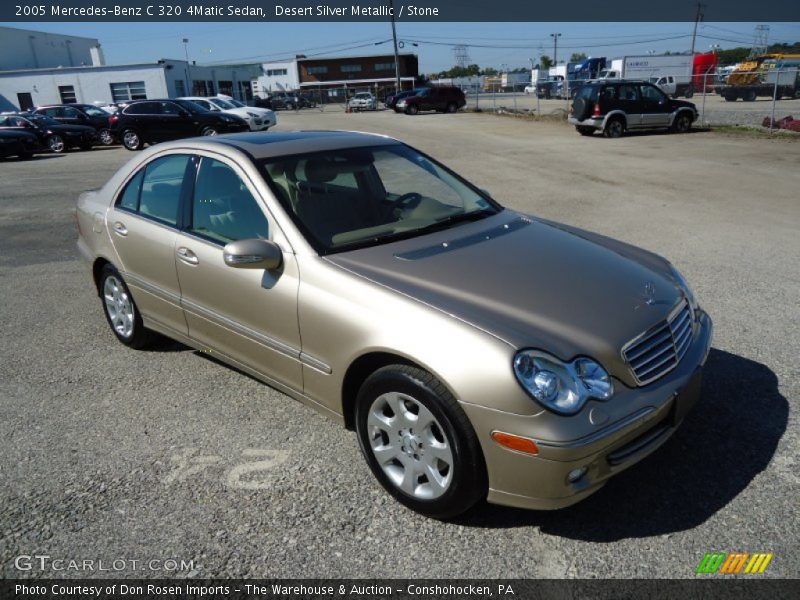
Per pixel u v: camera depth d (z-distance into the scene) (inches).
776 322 190.1
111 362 178.9
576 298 112.7
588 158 602.2
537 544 104.8
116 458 131.8
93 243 184.4
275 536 108.1
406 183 153.9
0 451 135.3
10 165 732.7
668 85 1640.0
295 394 132.5
